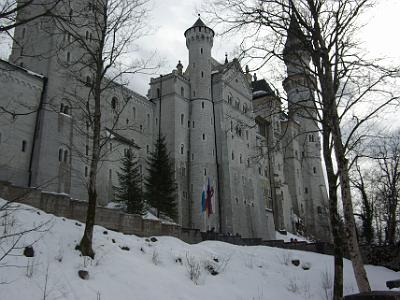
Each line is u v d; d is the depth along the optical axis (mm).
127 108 54875
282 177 79750
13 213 15789
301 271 19891
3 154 36062
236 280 16672
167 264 16172
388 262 25234
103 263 14109
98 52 19172
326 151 14773
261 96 77000
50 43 41469
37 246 13789
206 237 32562
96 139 17328
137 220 26188
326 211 75312
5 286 10562
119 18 18797
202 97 62875
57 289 11273
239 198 61156
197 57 65312
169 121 59562
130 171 42906
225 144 61469
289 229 75188
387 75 15430
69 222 18812
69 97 42438
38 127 39438
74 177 40688
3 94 37094
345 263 23500
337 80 15766
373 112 16328
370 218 39250
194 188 58094
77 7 32344
